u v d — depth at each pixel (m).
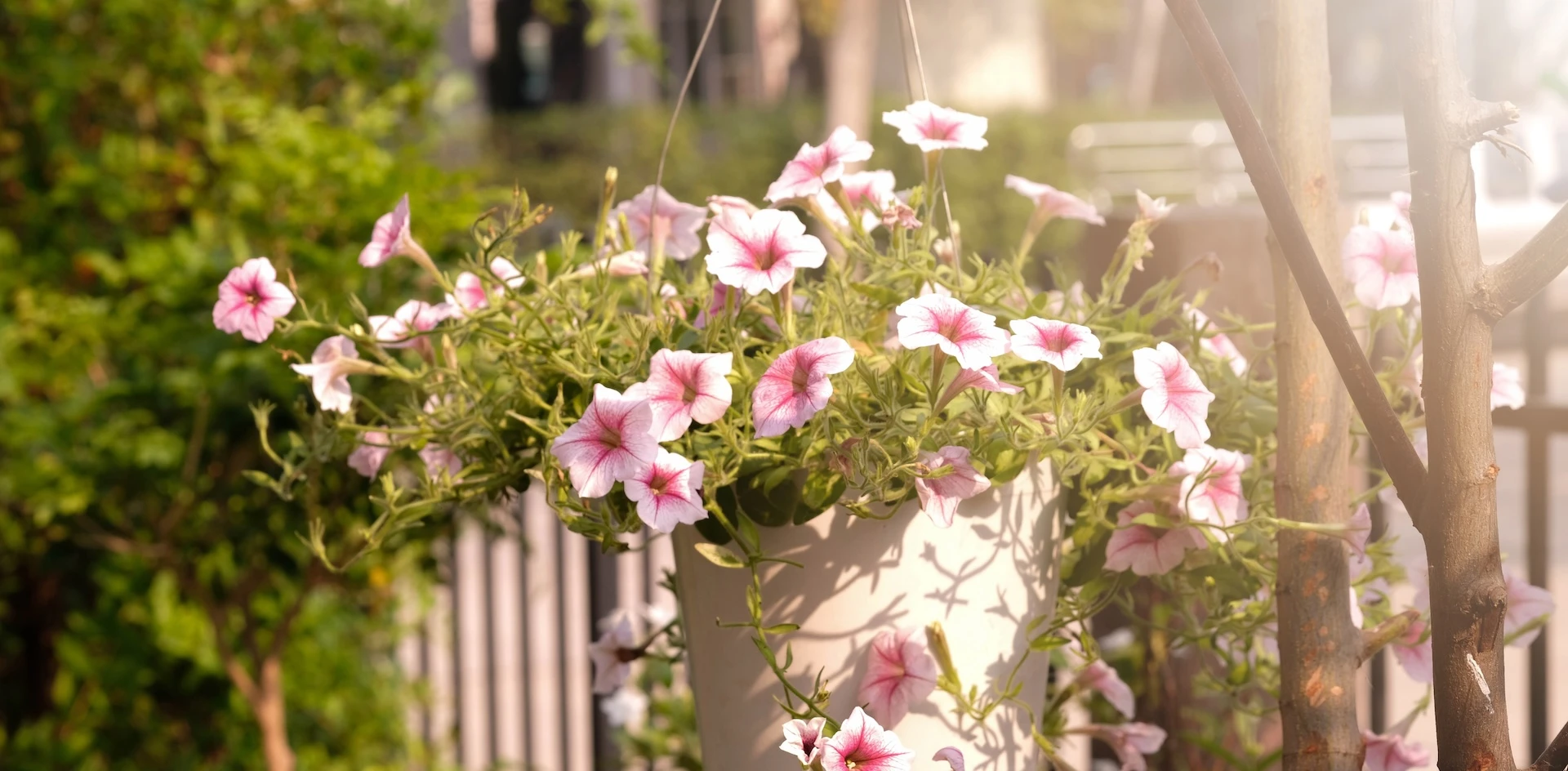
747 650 1.82
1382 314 1.88
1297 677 1.80
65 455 2.89
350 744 3.84
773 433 1.70
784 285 1.79
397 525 1.91
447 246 2.93
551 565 6.54
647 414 1.71
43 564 3.25
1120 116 17.84
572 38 24.33
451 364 1.90
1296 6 1.81
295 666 3.63
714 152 19.95
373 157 2.92
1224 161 17.11
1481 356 1.66
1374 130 14.59
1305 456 1.80
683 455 1.77
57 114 3.46
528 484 1.92
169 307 2.96
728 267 1.76
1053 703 1.99
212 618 3.04
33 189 3.59
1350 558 1.88
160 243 3.13
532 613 6.28
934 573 1.79
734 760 1.84
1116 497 1.82
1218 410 1.88
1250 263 2.53
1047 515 1.83
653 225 1.87
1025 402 1.82
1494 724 1.67
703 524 1.80
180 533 2.95
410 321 1.97
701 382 1.73
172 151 3.56
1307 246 1.67
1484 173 8.90
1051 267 1.93
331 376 1.94
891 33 21.94
